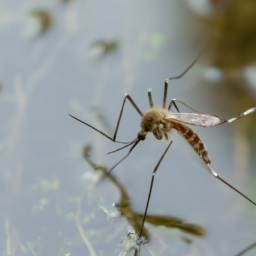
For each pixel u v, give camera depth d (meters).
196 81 0.13
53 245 0.12
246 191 0.13
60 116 0.13
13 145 0.13
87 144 0.13
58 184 0.13
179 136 0.13
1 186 0.13
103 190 0.13
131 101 0.13
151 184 0.13
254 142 0.13
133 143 0.13
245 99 0.13
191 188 0.13
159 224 0.12
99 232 0.12
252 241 0.12
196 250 0.12
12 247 0.12
